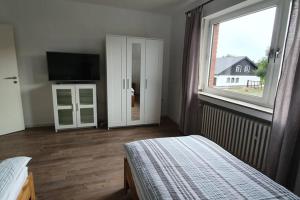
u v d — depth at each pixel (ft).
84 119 11.14
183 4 10.64
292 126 5.08
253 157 6.65
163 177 3.90
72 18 10.84
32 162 7.47
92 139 9.84
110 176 6.75
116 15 11.62
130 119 11.69
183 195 3.40
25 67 10.49
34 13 10.12
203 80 10.30
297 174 5.29
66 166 7.27
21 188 4.14
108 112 11.09
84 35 11.26
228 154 4.97
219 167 4.31
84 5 10.90
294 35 5.09
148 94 11.71
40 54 10.64
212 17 9.26
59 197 5.65
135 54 10.92
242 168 4.32
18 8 9.80
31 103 10.97
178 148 5.17
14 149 8.50
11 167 4.02
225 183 3.76
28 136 9.92
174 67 12.85
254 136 6.55
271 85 6.59
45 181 6.33
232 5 7.45
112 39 10.30
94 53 11.63
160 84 11.83
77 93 10.56
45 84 11.03
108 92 10.85
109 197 5.73
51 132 10.54
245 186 3.70
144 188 3.77
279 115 5.49
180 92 12.13
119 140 9.84
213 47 9.63
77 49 11.30
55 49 10.89
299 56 4.90
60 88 10.18
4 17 9.67
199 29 9.25
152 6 11.08
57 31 10.71
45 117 11.41
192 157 4.71
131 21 12.00
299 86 4.90
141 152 4.92
